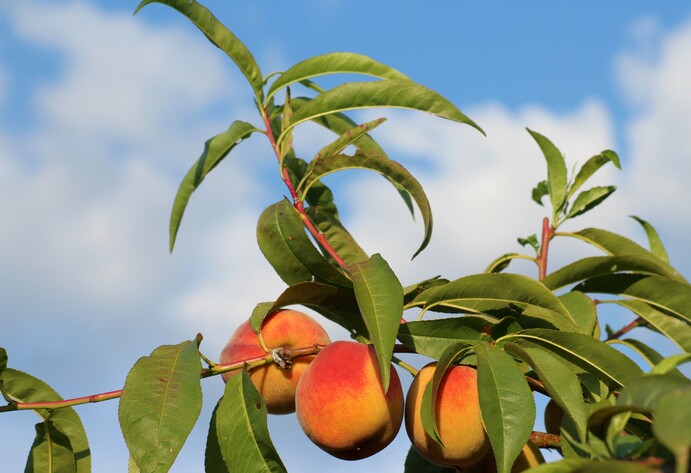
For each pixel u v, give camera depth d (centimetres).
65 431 118
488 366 104
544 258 131
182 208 127
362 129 121
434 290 115
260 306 119
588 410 105
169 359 108
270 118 129
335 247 127
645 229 140
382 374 104
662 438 73
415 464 121
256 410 108
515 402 103
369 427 110
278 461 107
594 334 122
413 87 120
